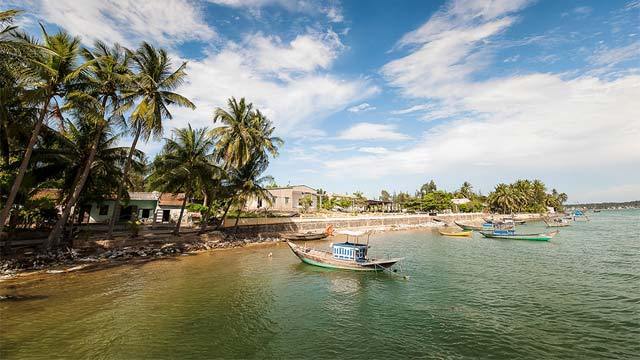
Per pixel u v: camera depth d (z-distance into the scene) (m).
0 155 23.73
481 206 127.19
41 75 21.05
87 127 29.38
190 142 35.19
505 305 17.44
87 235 29.23
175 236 35.22
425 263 29.45
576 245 41.22
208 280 22.03
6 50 16.94
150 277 22.39
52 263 24.69
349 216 69.06
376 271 24.91
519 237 48.25
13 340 12.28
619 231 60.62
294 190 74.81
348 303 17.75
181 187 37.09
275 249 36.69
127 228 38.16
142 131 30.39
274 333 13.66
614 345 12.70
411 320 15.28
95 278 21.69
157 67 30.05
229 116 39.38
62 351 11.56
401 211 107.38
